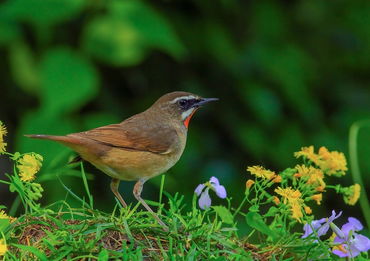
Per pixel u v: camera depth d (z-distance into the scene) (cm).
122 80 1320
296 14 1450
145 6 1191
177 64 1332
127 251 653
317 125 1373
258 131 1332
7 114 1328
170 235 684
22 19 1211
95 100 1294
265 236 767
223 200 1303
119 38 1164
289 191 705
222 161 1327
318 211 1432
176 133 970
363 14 1488
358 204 1462
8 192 1334
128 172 912
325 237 1034
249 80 1323
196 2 1316
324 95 1460
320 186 742
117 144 901
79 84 1159
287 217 786
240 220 1236
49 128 1165
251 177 1338
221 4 1334
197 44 1318
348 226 720
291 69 1346
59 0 1170
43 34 1229
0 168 1324
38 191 731
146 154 916
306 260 687
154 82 1332
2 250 616
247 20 1362
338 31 1474
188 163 1298
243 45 1346
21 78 1227
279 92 1348
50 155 1142
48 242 648
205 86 1340
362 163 1402
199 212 745
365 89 1486
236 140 1348
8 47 1248
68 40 1242
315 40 1470
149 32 1174
